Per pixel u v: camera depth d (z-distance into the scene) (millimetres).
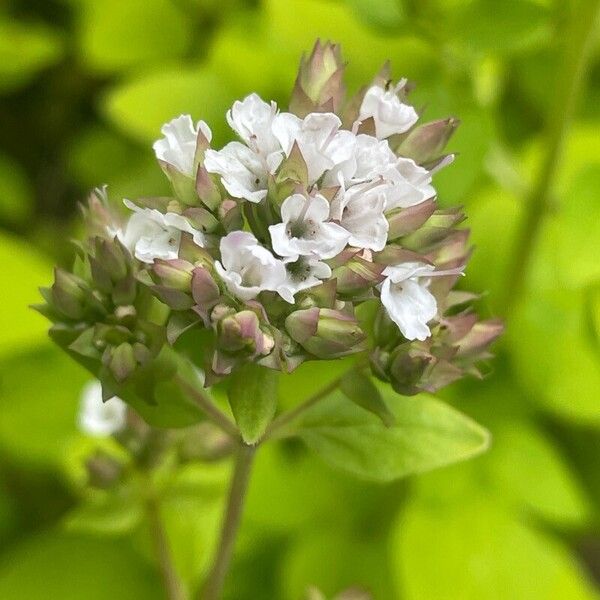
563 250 146
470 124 146
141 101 163
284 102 163
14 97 214
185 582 143
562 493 154
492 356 121
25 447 160
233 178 111
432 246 116
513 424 157
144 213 112
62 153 218
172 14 179
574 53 144
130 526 138
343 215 111
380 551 158
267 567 162
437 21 146
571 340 151
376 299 117
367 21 146
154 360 120
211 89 164
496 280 155
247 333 110
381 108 116
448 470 155
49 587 156
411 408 125
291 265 112
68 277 119
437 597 147
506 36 142
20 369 164
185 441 133
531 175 160
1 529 169
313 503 158
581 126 167
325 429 125
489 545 150
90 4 180
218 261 111
